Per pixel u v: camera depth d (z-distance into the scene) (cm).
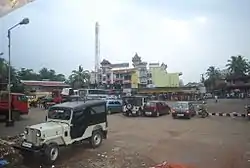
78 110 1134
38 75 9588
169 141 1400
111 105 2942
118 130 1761
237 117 2625
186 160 1038
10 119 1925
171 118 2520
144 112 2667
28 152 980
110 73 7800
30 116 2534
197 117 2614
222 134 1616
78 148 1218
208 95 8281
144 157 1078
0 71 3641
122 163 992
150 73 8169
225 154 1126
